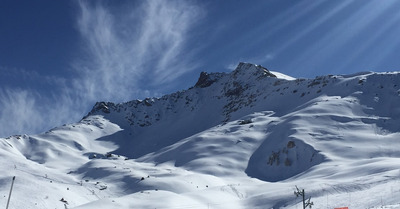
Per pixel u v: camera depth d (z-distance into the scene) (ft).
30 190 352.69
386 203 180.65
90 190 439.22
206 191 360.69
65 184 442.91
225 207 303.68
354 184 280.51
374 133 613.52
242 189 383.65
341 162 488.85
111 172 543.80
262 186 393.91
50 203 337.52
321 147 566.36
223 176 563.07
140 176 498.69
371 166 358.02
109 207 288.10
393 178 265.54
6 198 318.04
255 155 644.27
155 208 286.87
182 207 291.17
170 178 475.72
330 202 222.48
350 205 198.90
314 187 294.66
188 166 626.23
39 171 530.27
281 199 293.23
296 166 558.56
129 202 305.32
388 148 536.83
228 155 649.61
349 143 573.74
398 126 631.56
